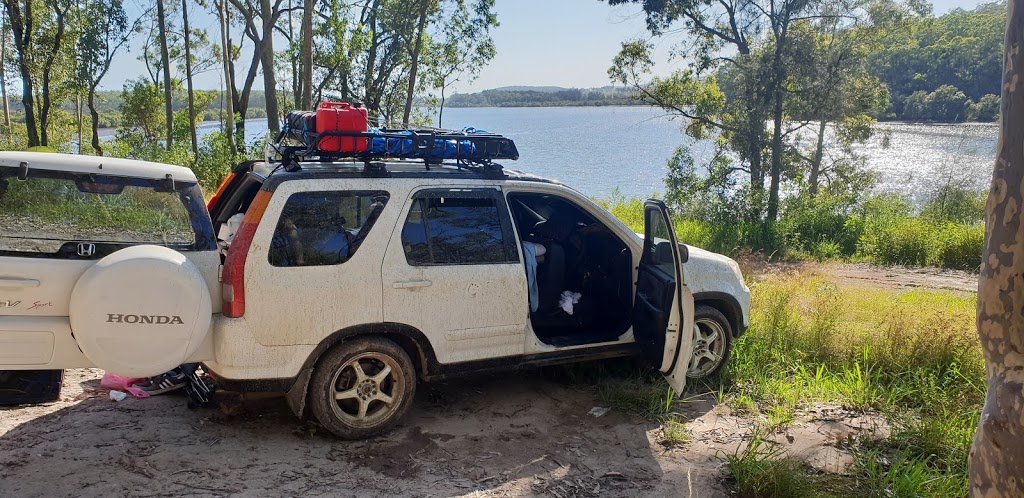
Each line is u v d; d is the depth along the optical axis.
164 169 4.27
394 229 4.58
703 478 4.30
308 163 4.79
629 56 24.45
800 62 21.56
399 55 29.55
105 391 5.19
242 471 4.11
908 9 21.14
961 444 4.68
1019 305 1.35
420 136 4.76
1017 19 1.35
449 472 4.24
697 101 24.61
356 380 4.54
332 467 4.23
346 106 4.75
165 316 3.89
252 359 4.22
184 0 30.25
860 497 4.06
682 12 23.67
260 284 4.19
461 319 4.79
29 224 3.89
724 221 21.44
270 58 26.14
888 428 5.13
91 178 4.06
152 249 3.95
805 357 6.49
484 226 4.95
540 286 5.77
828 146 26.86
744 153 23.77
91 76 38.81
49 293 3.85
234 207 5.25
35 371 3.96
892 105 89.38
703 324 5.84
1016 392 1.35
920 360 6.24
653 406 5.25
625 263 5.66
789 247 18.06
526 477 4.23
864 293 10.41
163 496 3.78
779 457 4.53
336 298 4.38
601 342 5.41
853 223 19.14
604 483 4.20
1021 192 1.34
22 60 34.16
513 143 5.14
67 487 3.80
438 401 5.34
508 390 5.63
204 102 44.97
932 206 20.59
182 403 5.05
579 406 5.35
